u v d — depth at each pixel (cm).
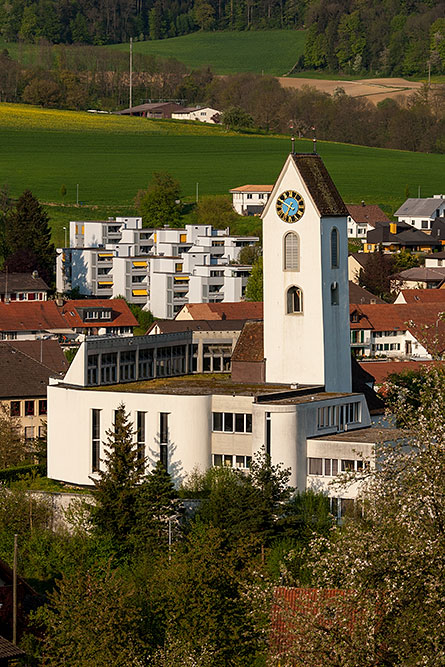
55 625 15200
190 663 13425
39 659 15075
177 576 15500
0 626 15850
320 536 11744
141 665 13750
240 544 16975
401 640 10400
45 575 19550
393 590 10388
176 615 15075
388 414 11681
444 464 10669
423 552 10362
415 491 10650
